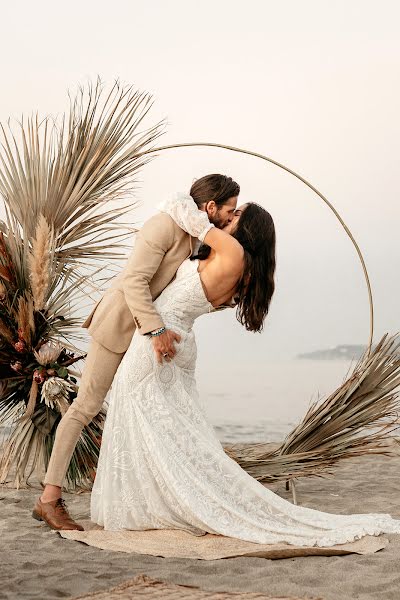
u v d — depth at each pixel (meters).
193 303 3.36
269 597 2.28
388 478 4.73
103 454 3.32
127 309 3.40
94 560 2.77
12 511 3.73
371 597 2.34
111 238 4.47
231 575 2.60
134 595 2.28
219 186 3.44
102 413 4.26
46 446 4.20
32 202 4.34
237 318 3.46
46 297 4.30
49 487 3.34
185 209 3.31
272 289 3.43
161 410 3.26
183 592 2.32
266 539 2.99
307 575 2.56
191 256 3.42
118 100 4.47
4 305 4.28
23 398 4.42
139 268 3.30
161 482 3.17
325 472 3.81
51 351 4.18
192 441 3.26
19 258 4.34
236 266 3.30
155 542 3.03
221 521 3.10
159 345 3.27
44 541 3.09
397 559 2.71
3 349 4.27
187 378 3.42
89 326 3.51
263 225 3.39
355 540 2.98
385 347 3.90
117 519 3.22
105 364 3.43
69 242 4.44
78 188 4.34
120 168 4.49
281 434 9.85
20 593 2.35
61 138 4.43
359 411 3.88
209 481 3.20
